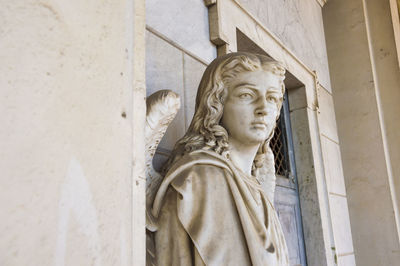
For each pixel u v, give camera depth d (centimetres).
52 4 46
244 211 92
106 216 48
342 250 270
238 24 185
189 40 153
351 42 324
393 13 326
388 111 308
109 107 51
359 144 308
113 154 50
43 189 41
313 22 311
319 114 274
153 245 91
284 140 251
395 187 296
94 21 51
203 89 114
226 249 87
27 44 42
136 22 63
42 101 42
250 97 109
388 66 313
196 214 90
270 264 89
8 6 41
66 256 42
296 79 249
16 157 39
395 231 284
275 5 241
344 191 302
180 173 95
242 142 111
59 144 43
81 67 48
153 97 90
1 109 39
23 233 39
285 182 238
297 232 237
